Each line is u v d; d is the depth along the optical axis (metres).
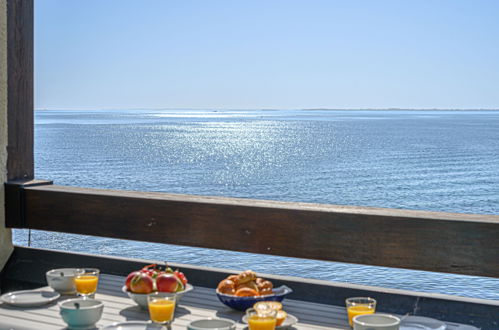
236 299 1.83
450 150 57.72
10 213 2.88
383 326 1.51
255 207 2.42
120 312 1.84
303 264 12.26
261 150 58.69
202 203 2.52
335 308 1.95
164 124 144.62
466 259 2.10
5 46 2.86
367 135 87.06
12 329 1.67
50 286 2.04
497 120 186.12
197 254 13.06
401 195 27.47
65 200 2.81
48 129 103.38
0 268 2.80
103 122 158.75
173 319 1.78
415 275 11.47
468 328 1.72
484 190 29.58
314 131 103.88
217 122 165.00
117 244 14.36
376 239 2.23
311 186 30.36
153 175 35.38
